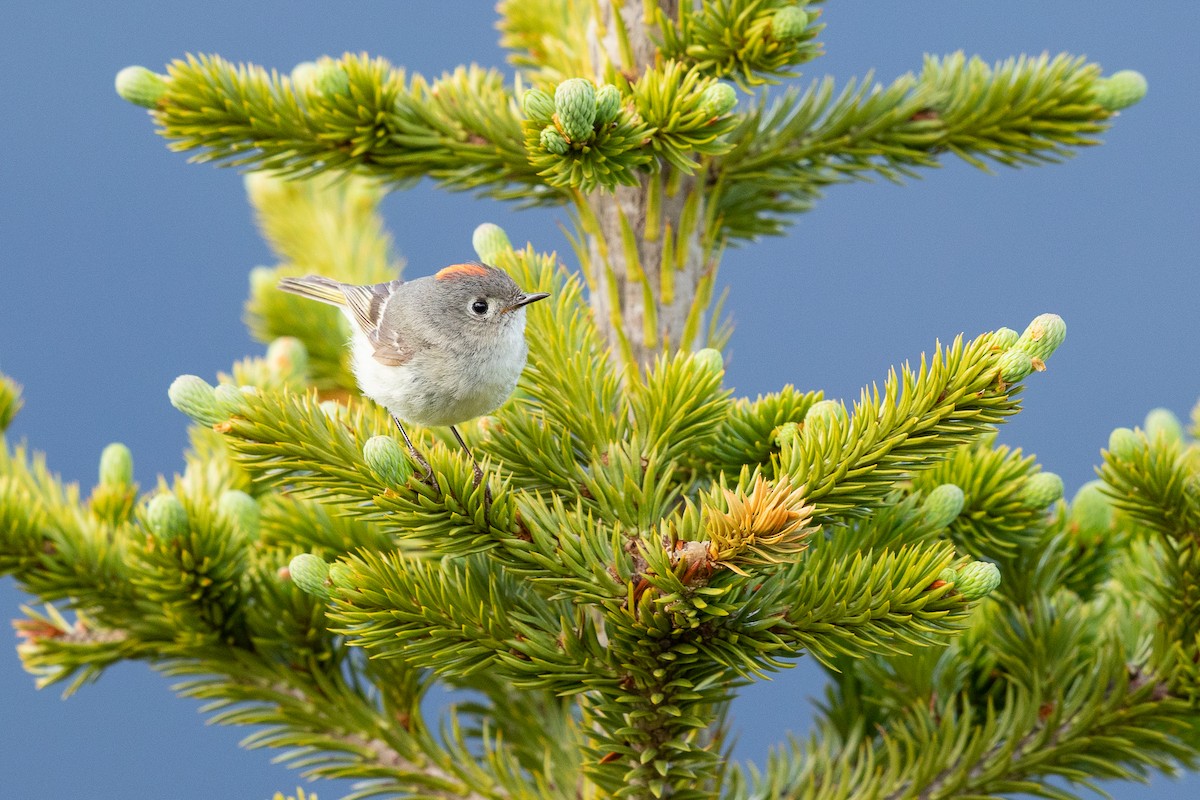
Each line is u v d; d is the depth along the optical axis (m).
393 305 8.19
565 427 7.10
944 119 8.32
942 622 5.84
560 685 6.43
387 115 8.06
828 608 5.94
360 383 8.10
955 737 7.58
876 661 7.82
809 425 6.38
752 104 8.30
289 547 8.01
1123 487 7.05
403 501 6.16
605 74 7.85
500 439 6.96
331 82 7.93
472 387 7.50
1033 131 8.31
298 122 8.05
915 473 6.83
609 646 6.29
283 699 7.77
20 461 8.88
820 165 8.50
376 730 7.70
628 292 8.05
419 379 7.54
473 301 7.49
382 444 6.15
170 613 7.51
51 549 7.77
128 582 7.79
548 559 6.14
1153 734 7.17
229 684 7.82
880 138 8.39
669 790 6.76
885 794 7.29
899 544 6.78
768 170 8.43
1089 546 7.85
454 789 7.54
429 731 7.77
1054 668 7.57
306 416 6.50
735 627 6.06
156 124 8.02
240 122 7.99
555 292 8.02
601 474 6.66
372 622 6.30
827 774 7.38
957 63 8.47
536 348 7.50
